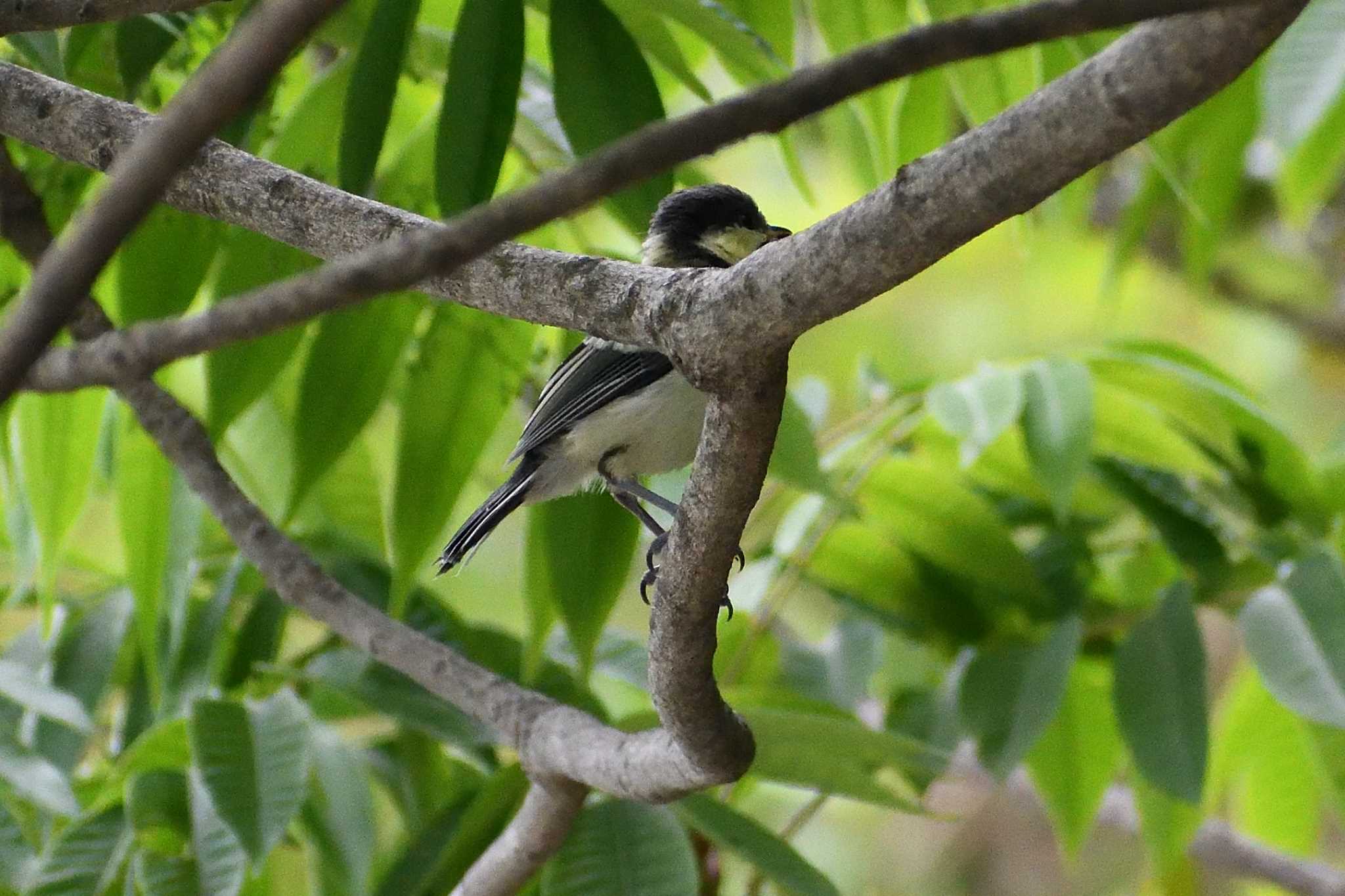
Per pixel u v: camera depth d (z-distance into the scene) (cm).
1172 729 726
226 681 803
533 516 789
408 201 758
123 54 670
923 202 356
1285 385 1586
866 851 1431
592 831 653
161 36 675
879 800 695
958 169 350
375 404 739
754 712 668
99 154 559
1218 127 927
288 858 941
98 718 888
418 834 750
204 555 874
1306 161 945
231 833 647
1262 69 869
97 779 786
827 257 376
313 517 901
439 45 761
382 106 619
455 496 745
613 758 579
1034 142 338
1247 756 912
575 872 641
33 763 692
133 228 285
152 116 561
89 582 882
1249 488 841
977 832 1438
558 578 773
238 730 659
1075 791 852
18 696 695
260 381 721
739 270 401
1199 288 1015
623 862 643
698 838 767
